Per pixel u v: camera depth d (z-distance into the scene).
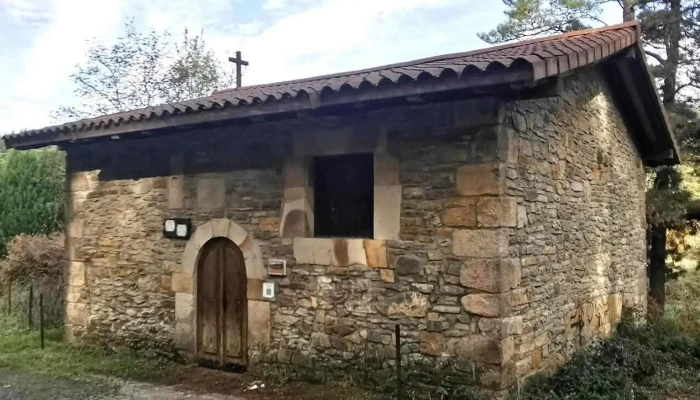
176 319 6.84
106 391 5.82
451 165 5.08
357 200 5.78
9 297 9.65
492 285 4.84
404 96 4.57
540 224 5.62
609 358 6.38
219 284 6.62
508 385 4.90
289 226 6.00
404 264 5.29
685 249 13.56
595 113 7.29
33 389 5.88
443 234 5.11
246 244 6.29
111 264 7.47
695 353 7.40
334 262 5.70
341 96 4.83
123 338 7.31
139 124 6.26
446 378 5.03
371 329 5.46
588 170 7.01
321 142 5.80
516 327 5.05
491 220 4.87
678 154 9.45
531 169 5.46
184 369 6.57
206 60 20.12
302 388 5.68
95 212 7.67
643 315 8.88
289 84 8.30
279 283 6.06
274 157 6.14
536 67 4.02
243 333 6.42
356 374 5.50
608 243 7.65
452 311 5.04
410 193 5.28
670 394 5.98
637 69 7.38
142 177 7.21
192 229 6.75
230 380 6.13
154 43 19.56
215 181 6.57
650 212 11.81
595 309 7.05
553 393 5.07
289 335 5.97
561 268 6.11
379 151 5.45
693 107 12.73
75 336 7.76
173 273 6.90
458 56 6.79
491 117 4.90
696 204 12.08
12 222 12.60
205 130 6.48
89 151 7.75
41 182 13.02
